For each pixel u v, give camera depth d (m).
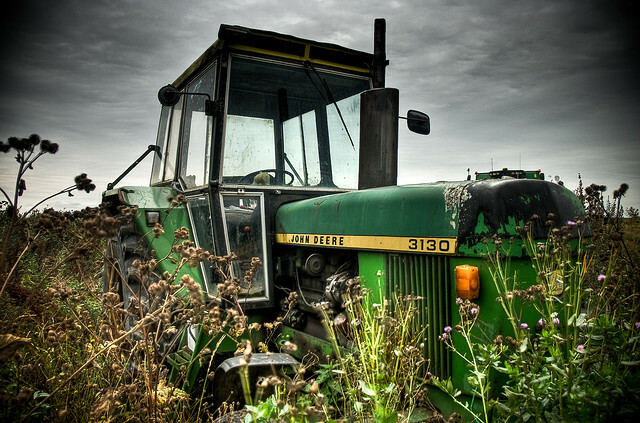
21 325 3.12
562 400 2.24
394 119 3.64
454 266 2.59
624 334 2.25
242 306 3.44
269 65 3.78
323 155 4.00
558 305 2.71
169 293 2.73
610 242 2.94
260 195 3.69
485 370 2.32
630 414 1.99
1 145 2.40
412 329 2.65
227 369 2.72
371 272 3.01
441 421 2.54
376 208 2.96
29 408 2.41
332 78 4.03
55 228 2.90
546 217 2.63
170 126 4.79
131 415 2.58
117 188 4.54
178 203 3.23
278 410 1.95
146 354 2.53
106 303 2.78
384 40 4.11
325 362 3.22
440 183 2.89
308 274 3.53
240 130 3.71
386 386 2.32
